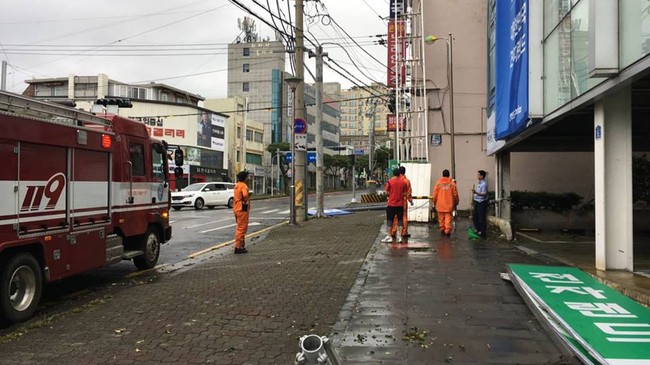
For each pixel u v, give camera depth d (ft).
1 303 20.35
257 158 237.86
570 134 43.34
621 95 25.32
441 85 67.72
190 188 99.96
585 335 15.97
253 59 271.49
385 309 21.34
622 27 20.53
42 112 22.74
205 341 17.95
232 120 210.59
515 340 17.38
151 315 21.34
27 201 21.58
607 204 25.62
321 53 69.00
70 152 24.56
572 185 59.88
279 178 241.96
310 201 132.77
